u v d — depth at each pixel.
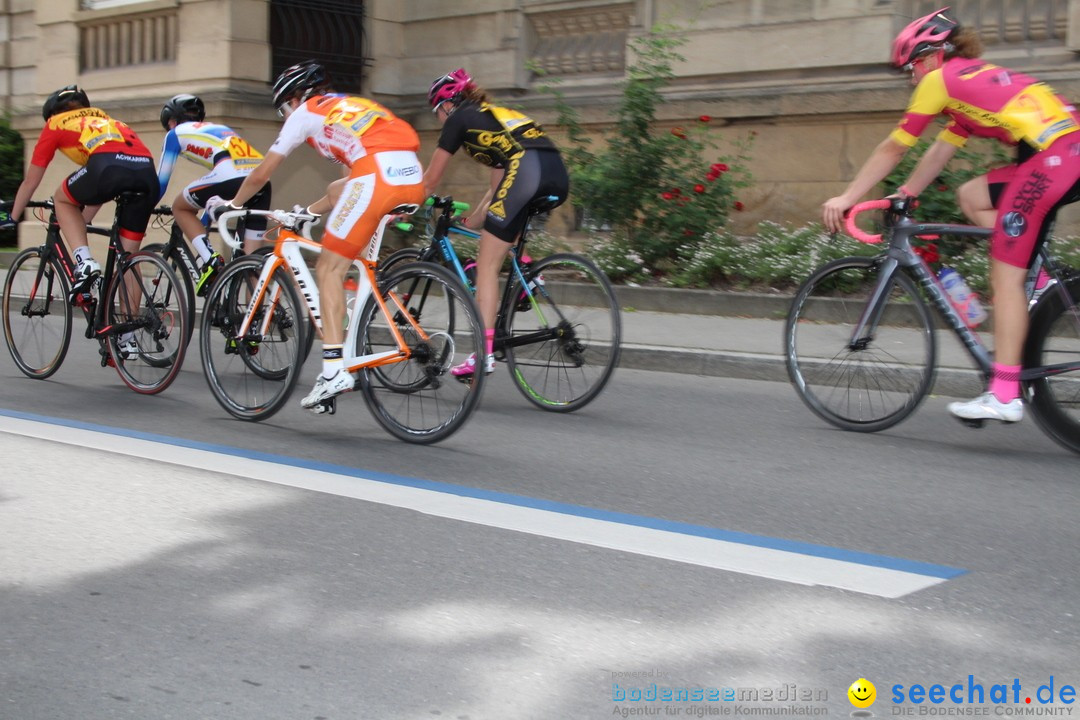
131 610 4.44
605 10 16.70
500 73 17.64
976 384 9.19
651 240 13.79
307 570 4.89
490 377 10.05
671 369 10.56
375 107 7.28
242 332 7.79
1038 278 7.02
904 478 6.60
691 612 4.44
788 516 5.79
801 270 12.72
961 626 4.32
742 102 15.08
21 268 9.70
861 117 14.38
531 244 14.58
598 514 5.78
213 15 17.20
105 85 19.14
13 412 8.25
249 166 9.86
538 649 4.09
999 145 12.72
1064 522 5.73
